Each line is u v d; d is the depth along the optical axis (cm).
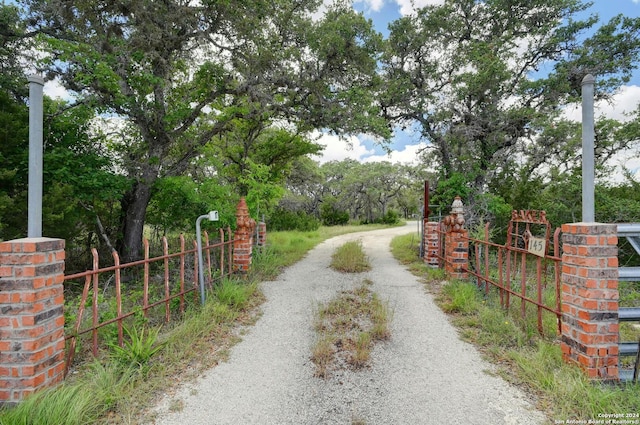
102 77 777
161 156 1098
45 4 905
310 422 247
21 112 864
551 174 1229
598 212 1070
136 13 846
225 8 916
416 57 1391
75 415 233
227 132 1530
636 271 289
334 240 1591
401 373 316
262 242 987
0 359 253
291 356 355
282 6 1069
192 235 1062
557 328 383
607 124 1163
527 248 428
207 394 283
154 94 1028
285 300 553
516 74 1309
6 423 222
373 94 1248
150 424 244
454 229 661
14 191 832
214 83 1113
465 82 1224
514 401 267
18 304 254
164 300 434
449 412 255
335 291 604
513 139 1298
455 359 341
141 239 1085
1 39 925
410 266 855
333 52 1029
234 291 534
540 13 1276
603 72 1216
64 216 884
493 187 1325
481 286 592
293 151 1662
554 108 1205
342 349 369
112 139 1171
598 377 284
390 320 450
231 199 1052
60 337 285
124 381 286
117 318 357
